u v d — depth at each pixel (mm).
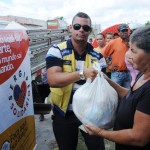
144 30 1556
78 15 2516
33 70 3406
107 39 7332
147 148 1679
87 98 2031
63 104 2588
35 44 3600
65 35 6082
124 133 1664
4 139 1749
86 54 2621
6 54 1812
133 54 1605
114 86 2293
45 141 4234
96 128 1905
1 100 1721
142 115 1558
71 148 2748
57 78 2365
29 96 2328
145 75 1654
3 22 2305
